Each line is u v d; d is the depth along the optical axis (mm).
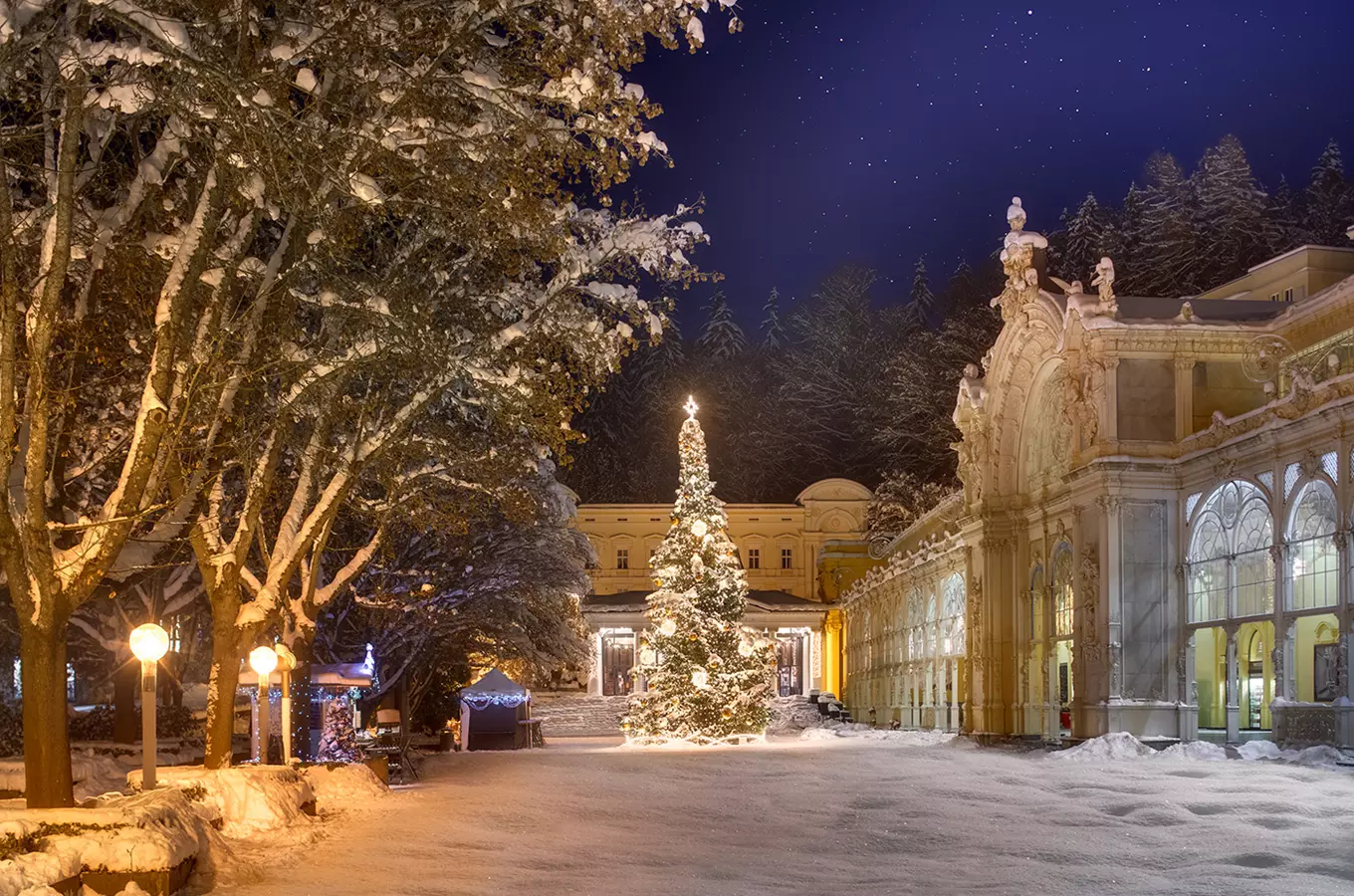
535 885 13805
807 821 20344
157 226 19172
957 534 52156
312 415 21359
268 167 14891
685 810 21828
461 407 26984
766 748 43500
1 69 13609
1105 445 38344
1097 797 22891
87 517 20031
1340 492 29312
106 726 36000
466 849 16484
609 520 108125
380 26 16188
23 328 17062
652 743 47344
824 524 107000
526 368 21453
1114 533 37844
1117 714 37156
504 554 44781
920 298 127188
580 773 30156
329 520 21594
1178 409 38594
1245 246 86438
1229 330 38594
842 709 80625
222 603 20219
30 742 13477
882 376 120000
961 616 55000
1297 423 31094
